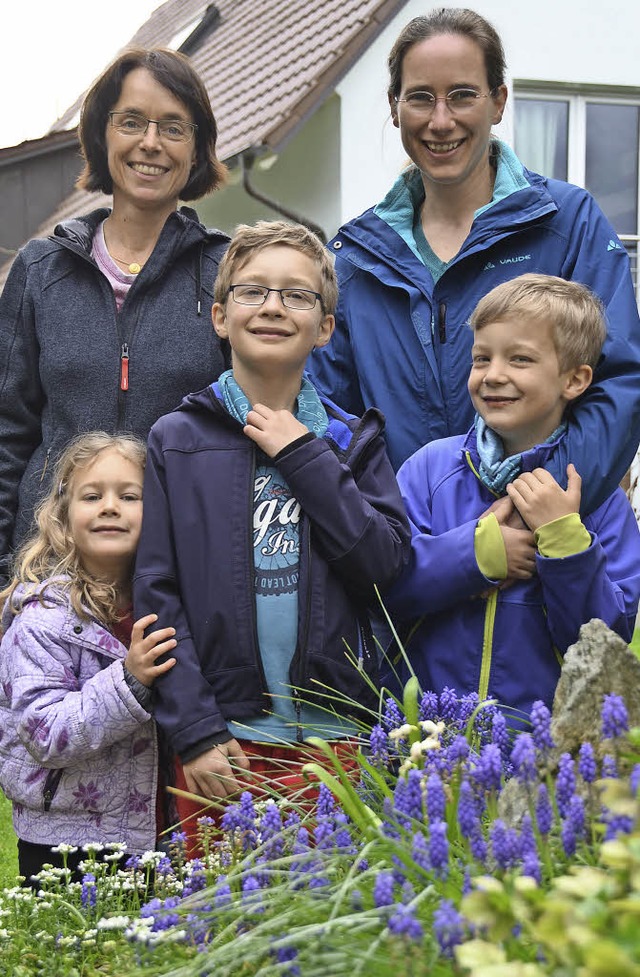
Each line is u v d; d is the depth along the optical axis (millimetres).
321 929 2303
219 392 3945
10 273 4551
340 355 4543
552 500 3740
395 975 2135
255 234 4043
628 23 13328
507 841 2318
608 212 13758
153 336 4391
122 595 4094
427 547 3881
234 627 3699
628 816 2156
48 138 18891
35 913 3188
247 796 3039
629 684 2908
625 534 3963
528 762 2521
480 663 3857
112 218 4605
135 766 3875
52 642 3910
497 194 4344
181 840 3404
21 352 4477
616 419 3885
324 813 2908
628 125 13711
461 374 4289
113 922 2818
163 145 4445
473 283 4320
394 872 2475
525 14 13008
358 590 3822
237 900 2594
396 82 4457
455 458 4125
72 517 4059
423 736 3340
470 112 4254
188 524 3797
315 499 3699
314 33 13758
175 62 4504
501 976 1819
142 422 4348
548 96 13406
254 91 13562
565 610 3709
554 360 3900
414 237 4516
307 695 3688
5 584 4375
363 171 11969
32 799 3850
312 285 3994
